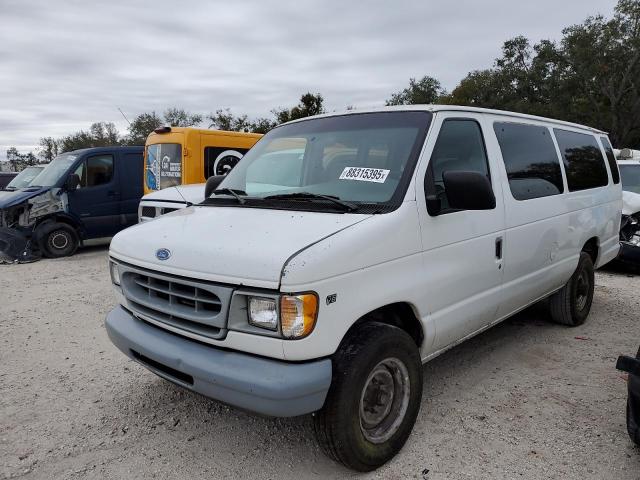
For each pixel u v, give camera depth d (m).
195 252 2.80
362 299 2.76
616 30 38.88
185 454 3.22
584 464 3.06
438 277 3.26
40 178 10.91
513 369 4.43
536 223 4.28
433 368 4.46
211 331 2.74
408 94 52.66
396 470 3.02
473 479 2.93
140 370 4.48
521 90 43.53
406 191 3.10
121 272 3.26
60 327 5.67
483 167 3.80
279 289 2.48
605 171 5.86
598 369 4.42
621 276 8.04
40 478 2.99
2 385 4.21
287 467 3.08
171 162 8.89
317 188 3.41
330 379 2.64
